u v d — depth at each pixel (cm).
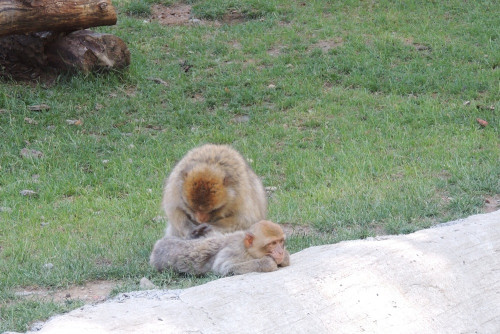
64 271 823
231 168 796
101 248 913
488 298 691
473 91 1531
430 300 664
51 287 789
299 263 693
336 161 1249
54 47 1552
